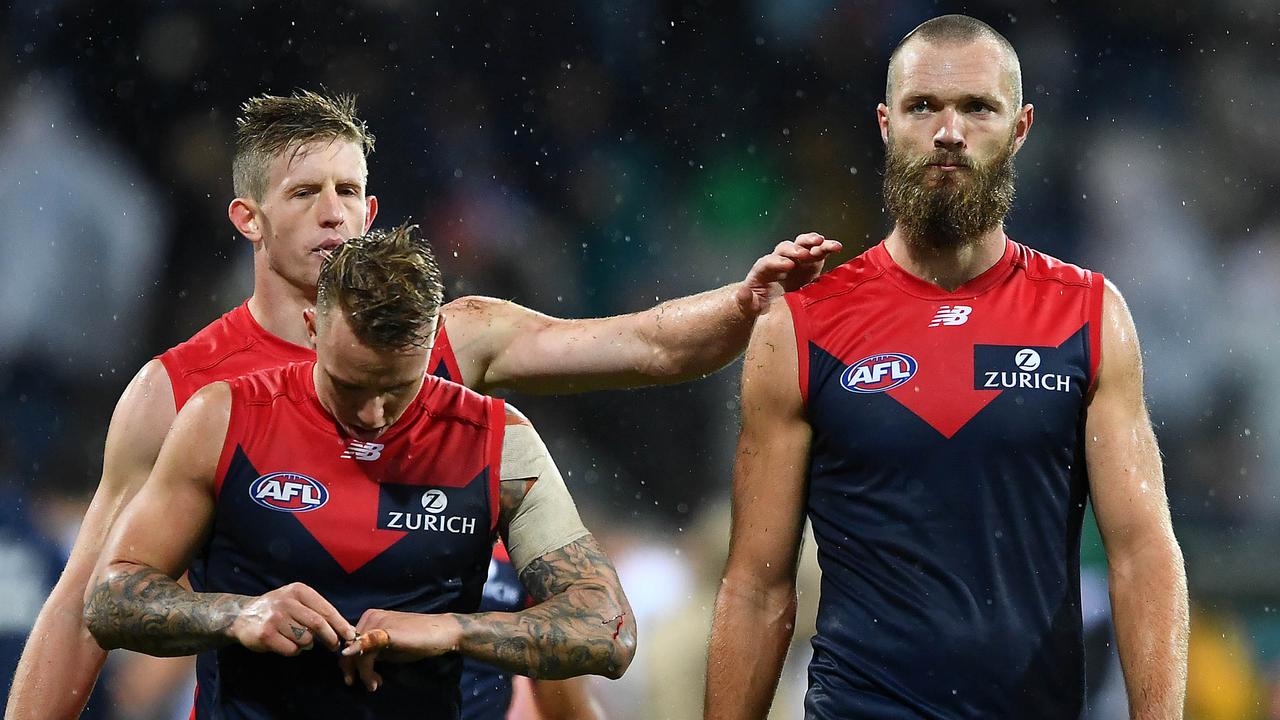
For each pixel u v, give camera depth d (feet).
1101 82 129.59
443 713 35.40
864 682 37.06
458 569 35.37
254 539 34.63
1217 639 93.35
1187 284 124.06
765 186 127.34
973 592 36.50
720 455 107.45
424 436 35.58
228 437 34.86
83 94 116.57
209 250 114.73
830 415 37.99
